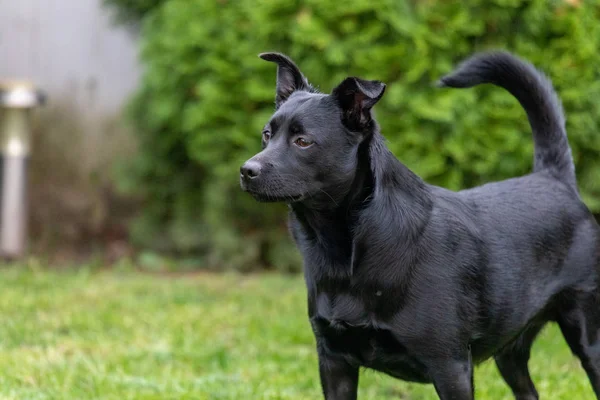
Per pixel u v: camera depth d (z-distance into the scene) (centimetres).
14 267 1312
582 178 1217
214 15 1259
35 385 741
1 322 966
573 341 624
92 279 1252
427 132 1166
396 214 537
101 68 1511
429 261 538
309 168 545
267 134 576
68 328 954
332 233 544
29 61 1501
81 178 1509
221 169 1261
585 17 1172
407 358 545
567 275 614
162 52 1323
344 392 577
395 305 532
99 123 1513
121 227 1513
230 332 962
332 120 550
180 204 1398
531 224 601
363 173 544
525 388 679
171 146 1381
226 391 739
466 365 546
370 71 1170
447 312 537
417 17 1177
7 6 1491
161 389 740
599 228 641
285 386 773
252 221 1344
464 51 1174
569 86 1157
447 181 1184
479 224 579
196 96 1304
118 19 1500
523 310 591
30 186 1492
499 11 1158
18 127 1349
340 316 541
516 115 1164
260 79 1223
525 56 1163
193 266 1374
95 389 731
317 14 1182
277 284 1225
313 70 1188
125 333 939
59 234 1487
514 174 1195
